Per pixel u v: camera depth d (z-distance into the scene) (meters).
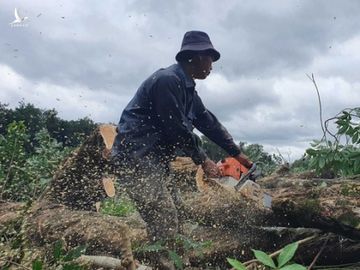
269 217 3.30
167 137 3.14
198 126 3.65
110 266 2.47
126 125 3.14
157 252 2.94
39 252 2.39
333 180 3.60
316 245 3.17
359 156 3.70
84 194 3.73
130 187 3.08
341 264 3.22
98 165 3.65
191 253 3.19
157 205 3.02
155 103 3.07
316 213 2.99
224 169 3.46
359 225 2.83
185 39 3.28
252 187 3.24
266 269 2.76
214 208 3.34
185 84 3.14
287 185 3.76
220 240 3.29
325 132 3.85
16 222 2.63
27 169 4.26
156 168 3.07
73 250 2.02
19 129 4.31
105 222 2.86
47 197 3.71
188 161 3.75
